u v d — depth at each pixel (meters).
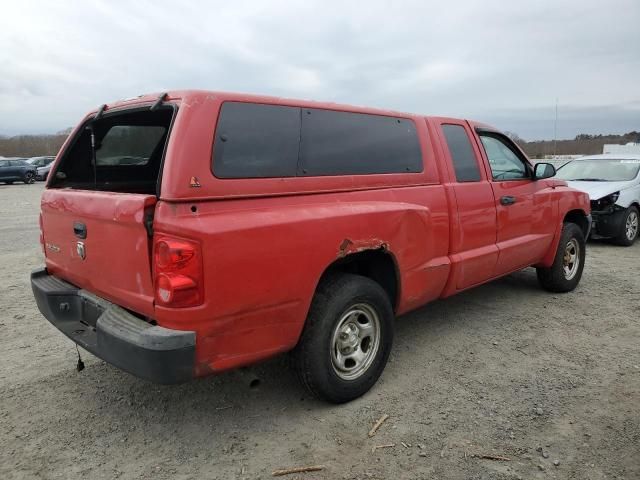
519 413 3.32
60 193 3.45
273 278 2.85
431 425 3.19
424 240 3.91
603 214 8.99
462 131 4.60
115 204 2.80
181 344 2.57
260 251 2.77
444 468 2.78
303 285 3.00
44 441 3.06
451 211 4.19
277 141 3.05
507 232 4.89
